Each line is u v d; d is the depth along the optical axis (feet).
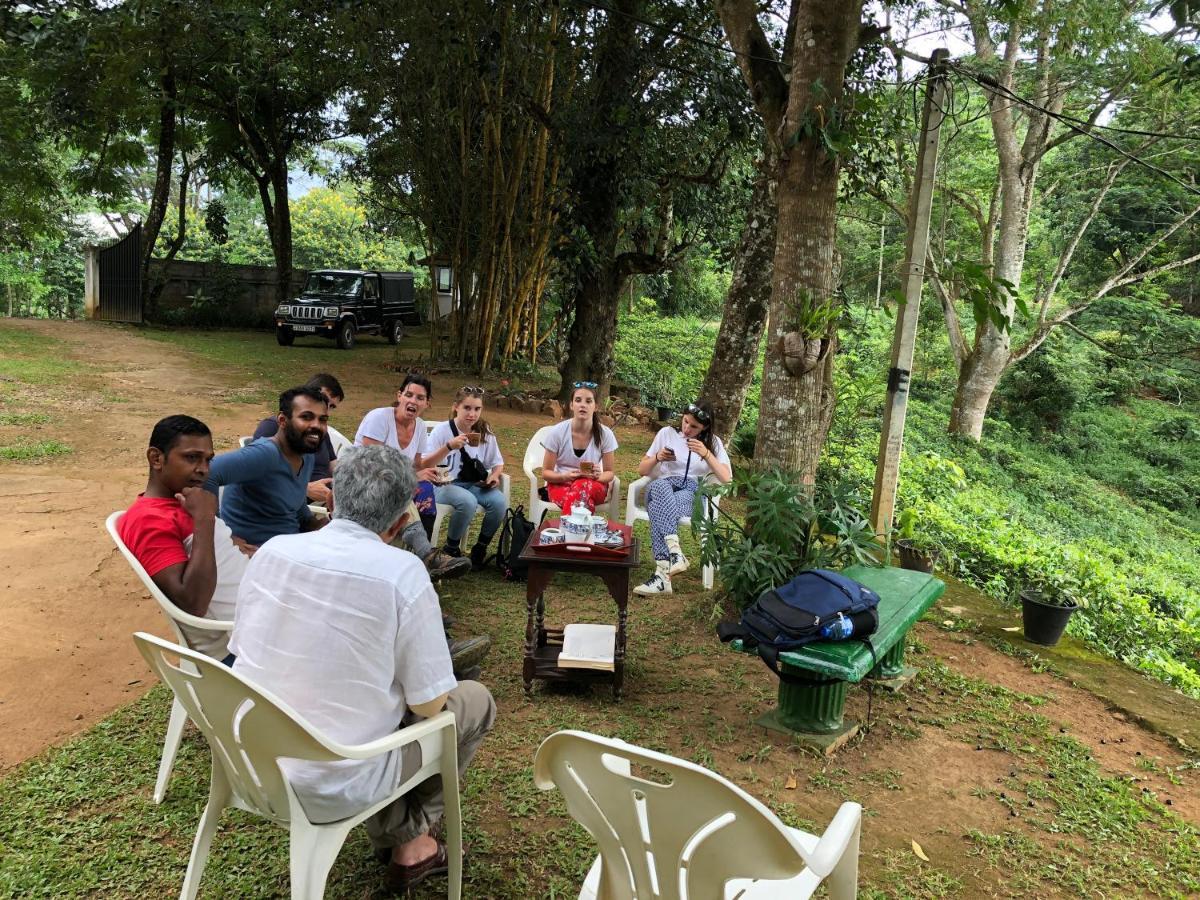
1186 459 75.00
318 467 15.40
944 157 56.59
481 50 39.73
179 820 8.70
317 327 57.93
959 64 18.24
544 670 12.19
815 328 15.19
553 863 8.44
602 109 37.63
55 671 12.00
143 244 62.85
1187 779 11.39
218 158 70.59
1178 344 72.79
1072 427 78.64
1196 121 50.83
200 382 40.47
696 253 83.66
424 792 7.55
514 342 54.29
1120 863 9.24
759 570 13.12
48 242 93.76
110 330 57.31
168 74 56.03
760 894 6.12
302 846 6.35
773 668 10.91
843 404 39.55
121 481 22.65
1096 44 42.91
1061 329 77.20
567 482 17.47
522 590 16.69
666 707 12.17
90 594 14.89
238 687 6.02
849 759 11.18
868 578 13.73
